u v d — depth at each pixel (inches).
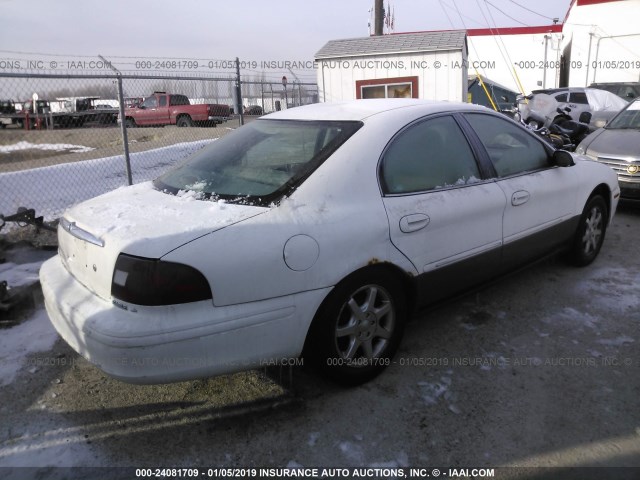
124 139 254.1
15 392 116.4
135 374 90.7
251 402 113.5
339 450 99.0
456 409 110.0
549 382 118.6
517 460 95.7
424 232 121.2
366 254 110.0
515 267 152.6
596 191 185.9
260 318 97.4
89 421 107.4
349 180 112.0
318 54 548.7
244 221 98.8
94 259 98.4
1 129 354.6
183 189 117.7
